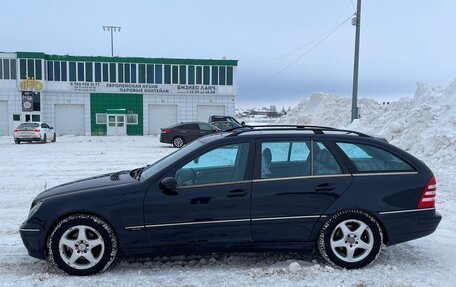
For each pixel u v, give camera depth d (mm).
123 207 4484
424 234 4793
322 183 4668
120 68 43000
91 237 4520
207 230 4562
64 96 42094
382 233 4758
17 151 20750
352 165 4785
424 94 16875
